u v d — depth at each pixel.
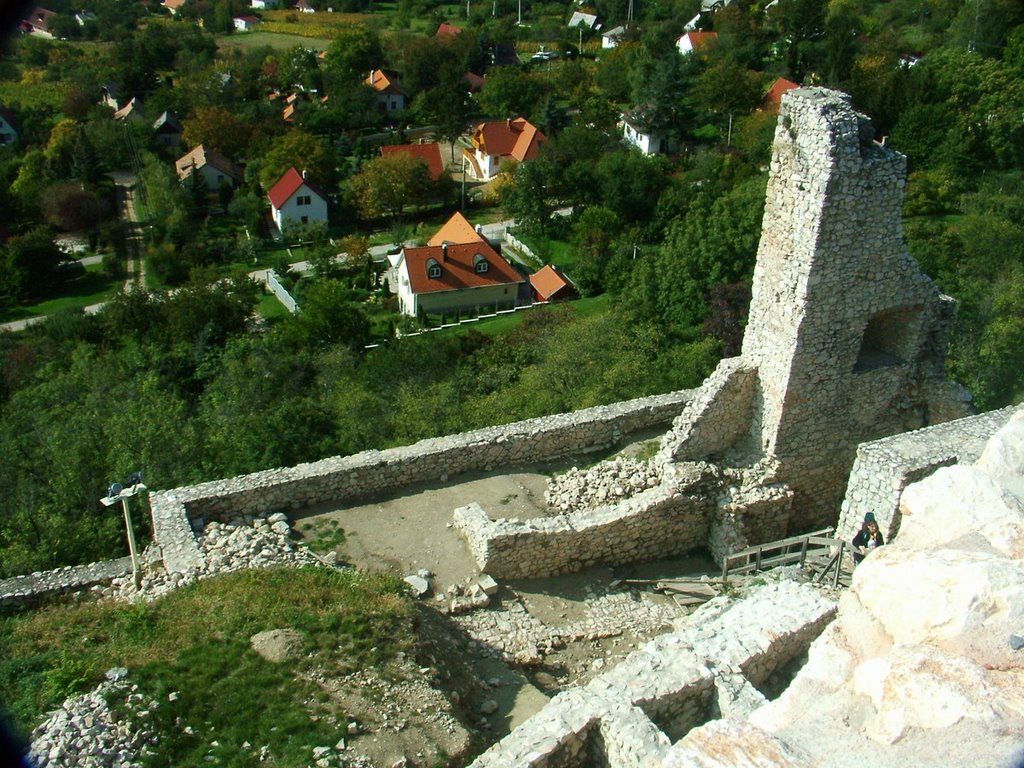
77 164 86.69
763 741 8.95
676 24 117.19
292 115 105.94
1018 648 8.95
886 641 9.98
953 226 51.16
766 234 17.52
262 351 39.97
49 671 13.03
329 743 11.83
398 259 67.94
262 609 14.12
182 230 77.50
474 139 96.25
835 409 18.45
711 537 18.95
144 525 22.34
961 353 31.20
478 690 14.34
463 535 17.95
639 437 21.25
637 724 11.18
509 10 145.00
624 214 72.44
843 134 15.64
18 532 22.98
